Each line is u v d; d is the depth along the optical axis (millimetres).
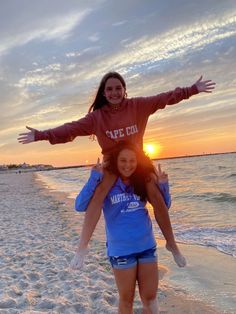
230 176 16391
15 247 4629
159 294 2996
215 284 3160
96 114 2127
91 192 1985
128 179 1989
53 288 3035
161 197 2035
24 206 9578
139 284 1997
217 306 2727
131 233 1941
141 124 2139
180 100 2162
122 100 2121
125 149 1952
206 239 4715
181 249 4324
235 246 4277
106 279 3291
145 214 2002
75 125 2117
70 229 5844
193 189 11953
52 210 8438
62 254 4203
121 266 1938
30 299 2766
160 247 4477
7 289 2967
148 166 1995
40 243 4824
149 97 2145
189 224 5875
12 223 6703
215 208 7570
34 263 3854
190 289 3084
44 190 15719
